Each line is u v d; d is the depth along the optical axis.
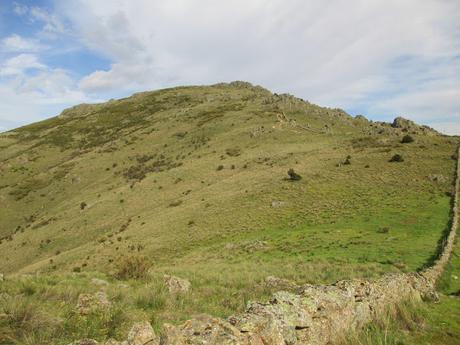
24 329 7.14
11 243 79.94
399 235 31.23
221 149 106.25
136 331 5.53
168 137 134.88
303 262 26.41
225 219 51.56
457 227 31.23
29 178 122.81
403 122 106.62
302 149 89.19
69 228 76.75
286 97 157.12
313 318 6.74
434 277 15.88
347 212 43.41
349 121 133.75
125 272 16.66
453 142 74.06
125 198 83.94
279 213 49.12
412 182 51.31
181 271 22.16
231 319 5.88
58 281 14.71
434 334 7.93
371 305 8.35
